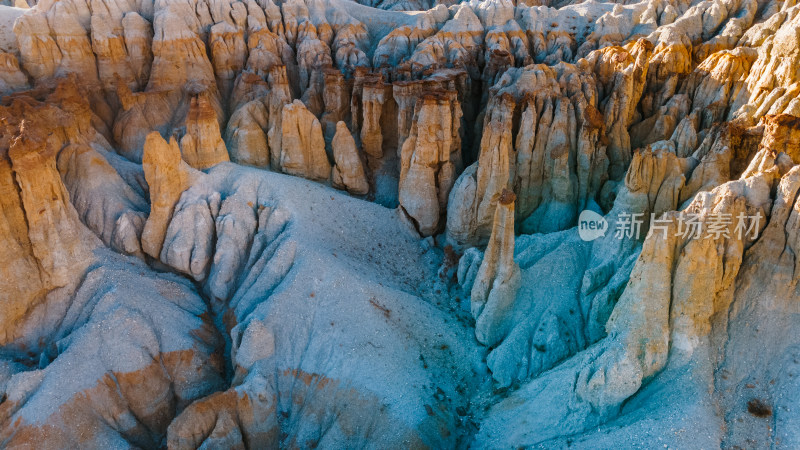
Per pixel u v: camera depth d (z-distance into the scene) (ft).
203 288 100.22
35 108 102.32
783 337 62.44
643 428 60.29
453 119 110.42
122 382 80.33
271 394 78.89
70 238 90.63
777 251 64.90
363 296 87.97
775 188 67.82
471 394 81.15
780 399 59.00
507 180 100.37
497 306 83.82
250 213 102.53
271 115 123.03
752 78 101.19
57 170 96.02
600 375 65.21
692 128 94.12
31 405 74.95
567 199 103.86
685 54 119.24
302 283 89.15
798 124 74.13
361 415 77.30
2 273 84.84
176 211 100.48
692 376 62.80
